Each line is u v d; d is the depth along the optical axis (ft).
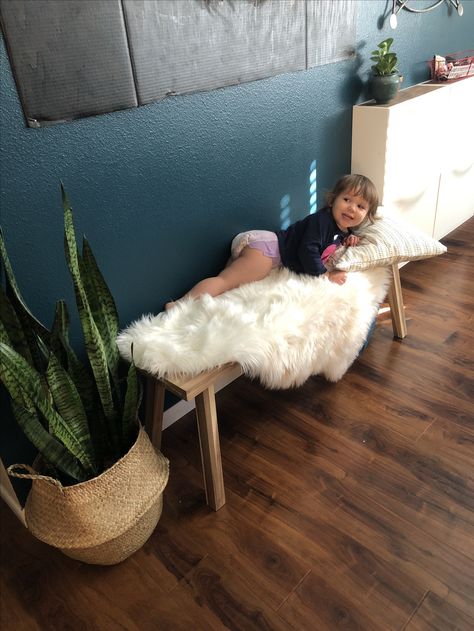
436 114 7.15
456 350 6.22
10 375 3.21
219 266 5.58
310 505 4.49
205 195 5.10
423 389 5.66
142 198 4.53
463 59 7.82
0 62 3.36
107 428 4.17
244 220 5.65
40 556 4.31
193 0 4.27
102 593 3.96
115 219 4.40
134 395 3.94
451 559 3.95
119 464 3.70
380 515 4.34
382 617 3.63
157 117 4.39
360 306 5.14
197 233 5.18
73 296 4.30
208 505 4.57
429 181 7.61
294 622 3.65
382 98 6.53
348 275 5.42
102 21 3.74
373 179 6.80
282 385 4.70
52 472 3.99
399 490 4.54
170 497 4.70
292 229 5.66
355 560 4.01
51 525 3.62
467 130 8.09
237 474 4.85
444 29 8.03
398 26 6.95
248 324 4.41
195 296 4.97
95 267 3.76
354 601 3.74
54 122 3.74
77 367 3.86
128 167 4.33
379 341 6.52
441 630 3.52
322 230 5.52
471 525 4.19
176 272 5.13
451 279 7.70
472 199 9.22
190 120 4.67
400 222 6.06
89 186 4.12
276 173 5.83
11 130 3.55
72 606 3.90
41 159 3.76
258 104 5.28
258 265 5.39
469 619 3.57
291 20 5.23
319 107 6.07
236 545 4.21
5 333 3.46
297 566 4.01
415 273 7.97
